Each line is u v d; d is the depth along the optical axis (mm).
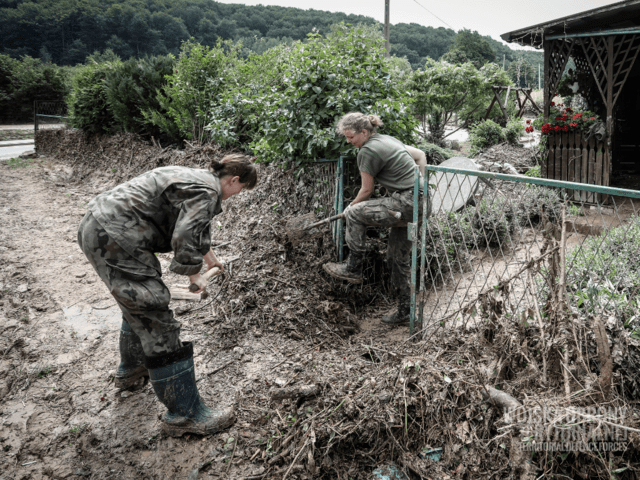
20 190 8773
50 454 2670
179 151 7785
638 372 2396
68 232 6434
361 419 2611
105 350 3656
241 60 8367
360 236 3967
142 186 2504
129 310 2518
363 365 3299
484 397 2488
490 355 2883
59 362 3492
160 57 9914
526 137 16547
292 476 2463
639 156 10742
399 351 3299
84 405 3053
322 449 2555
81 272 5105
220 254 5094
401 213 3730
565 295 2535
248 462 2590
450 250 4680
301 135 4688
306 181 5020
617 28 6781
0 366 3473
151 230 2533
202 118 7887
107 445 2721
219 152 6930
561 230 2637
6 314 4172
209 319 3943
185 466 2580
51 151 12484
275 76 5887
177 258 2441
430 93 15047
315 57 4711
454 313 3238
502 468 2221
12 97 30891
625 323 2678
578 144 7473
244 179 2766
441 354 3000
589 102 9062
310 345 3688
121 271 2465
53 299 4457
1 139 21625
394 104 4555
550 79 8023
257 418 2854
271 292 4109
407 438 2566
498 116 18375
